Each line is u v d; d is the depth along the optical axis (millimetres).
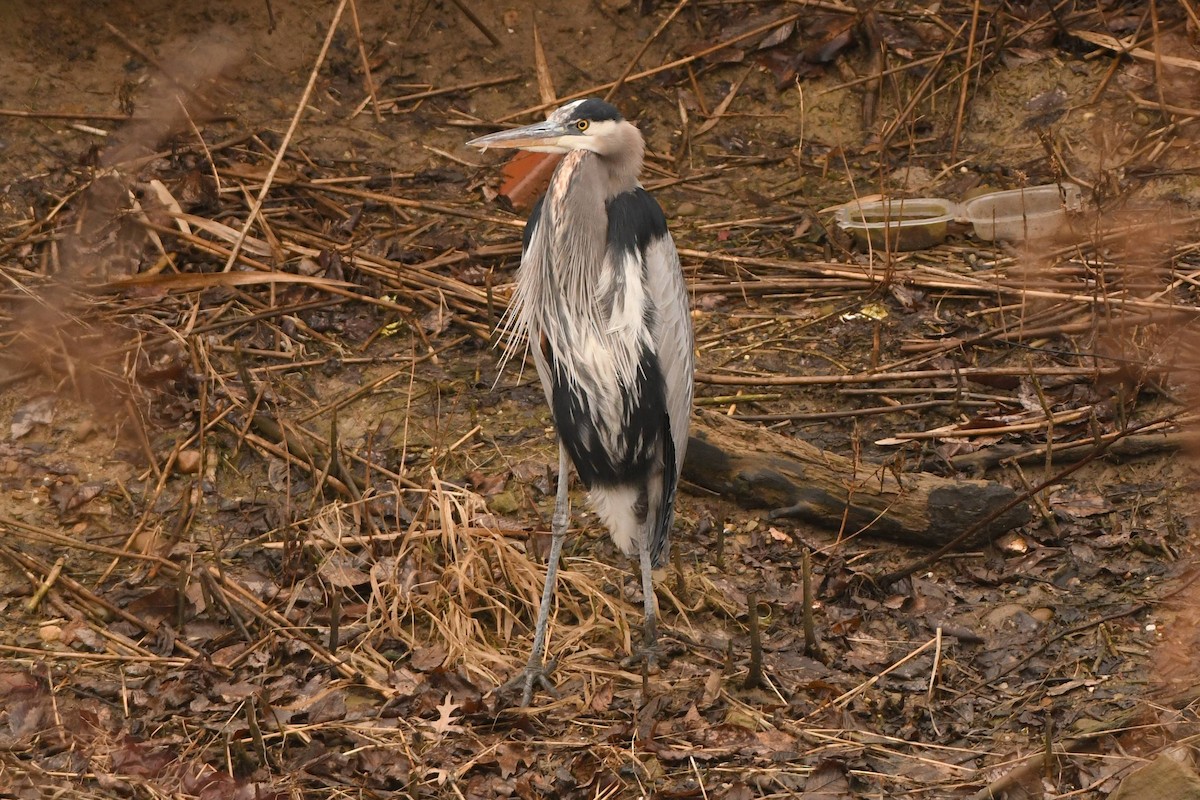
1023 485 10125
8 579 9602
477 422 11398
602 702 8664
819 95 15484
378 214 13875
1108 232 12938
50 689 8539
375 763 8070
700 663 9102
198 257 12992
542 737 8398
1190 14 14547
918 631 9297
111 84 14656
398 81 15516
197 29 15242
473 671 8922
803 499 10219
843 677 8906
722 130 15305
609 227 8828
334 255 12859
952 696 8688
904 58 15477
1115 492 10375
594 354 8781
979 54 15312
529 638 9352
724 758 8156
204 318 12242
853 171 14688
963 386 11508
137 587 9609
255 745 7980
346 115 15070
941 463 10680
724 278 13047
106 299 12297
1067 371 11305
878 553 10109
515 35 15891
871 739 8305
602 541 10281
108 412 11133
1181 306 11875
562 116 8828
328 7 15734
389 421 11367
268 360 11945
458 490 10445
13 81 14406
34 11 14891
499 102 15391
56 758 7996
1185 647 8812
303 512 10422
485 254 13180
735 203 14281
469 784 7953
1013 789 7680
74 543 9852
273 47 15398
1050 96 14945
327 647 9102
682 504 10594
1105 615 9219
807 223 13773
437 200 14148
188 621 9289
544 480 10797
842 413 11172
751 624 8555
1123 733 7988
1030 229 13227
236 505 10500
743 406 11477
